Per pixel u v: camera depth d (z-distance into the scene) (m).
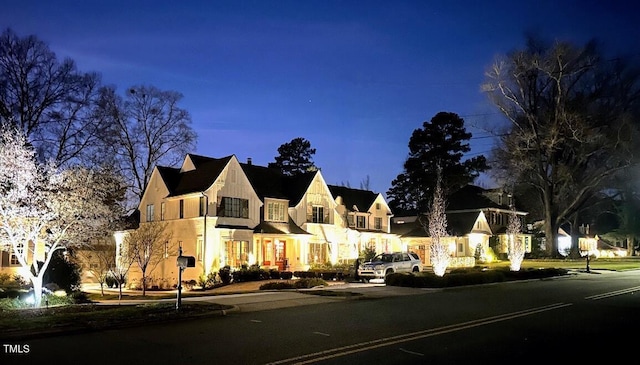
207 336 12.30
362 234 50.78
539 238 66.38
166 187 39.72
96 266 31.95
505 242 60.62
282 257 41.31
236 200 38.31
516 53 53.41
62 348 10.89
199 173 39.53
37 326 12.55
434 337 12.29
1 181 20.89
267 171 46.50
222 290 30.39
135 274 41.38
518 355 10.51
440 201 33.28
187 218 37.72
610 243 88.81
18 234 21.03
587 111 51.75
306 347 11.05
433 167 61.22
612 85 52.25
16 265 32.62
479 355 10.47
